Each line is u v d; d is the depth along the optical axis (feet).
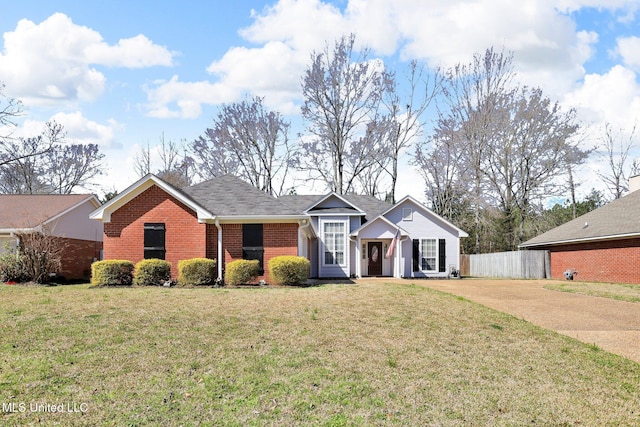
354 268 88.63
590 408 21.74
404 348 29.58
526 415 20.66
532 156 126.11
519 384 24.50
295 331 32.09
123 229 60.90
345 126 133.49
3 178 138.92
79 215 84.58
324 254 86.84
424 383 23.88
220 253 61.16
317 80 129.80
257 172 139.13
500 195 129.70
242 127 136.05
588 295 55.93
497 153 129.49
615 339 34.17
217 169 137.39
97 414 18.92
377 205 99.81
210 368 24.45
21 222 72.18
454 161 133.39
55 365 23.95
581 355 30.01
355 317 36.99
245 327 32.68
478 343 31.83
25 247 65.21
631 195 93.86
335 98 131.13
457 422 19.63
